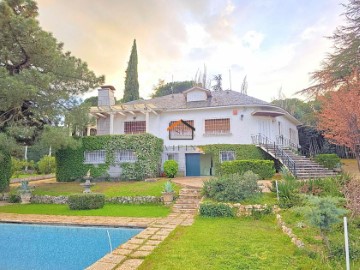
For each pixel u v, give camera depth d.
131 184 19.59
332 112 15.70
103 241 9.74
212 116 25.28
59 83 20.69
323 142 34.62
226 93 28.61
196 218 11.88
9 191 20.05
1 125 18.52
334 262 5.80
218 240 8.09
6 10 17.12
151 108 24.80
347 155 31.62
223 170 18.86
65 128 20.22
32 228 11.38
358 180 11.45
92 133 34.00
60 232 10.88
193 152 24.67
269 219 11.16
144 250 7.25
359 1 20.53
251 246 7.43
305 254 6.49
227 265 6.00
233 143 24.38
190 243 7.79
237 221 11.16
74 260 8.30
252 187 13.37
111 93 28.53
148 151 22.06
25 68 19.31
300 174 18.39
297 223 9.11
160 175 24.09
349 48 21.05
